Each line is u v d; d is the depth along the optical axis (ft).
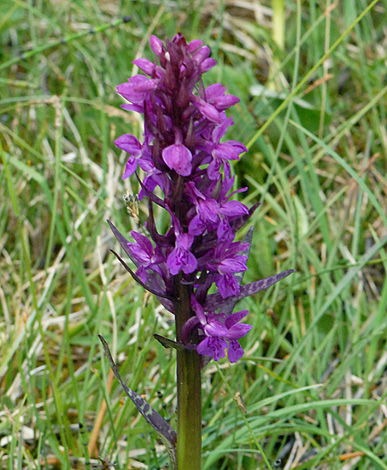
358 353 1.47
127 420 1.44
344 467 1.40
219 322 1.12
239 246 1.12
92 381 1.44
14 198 1.39
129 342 1.53
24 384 1.36
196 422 1.17
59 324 1.63
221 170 1.11
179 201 1.10
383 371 1.53
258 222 1.66
